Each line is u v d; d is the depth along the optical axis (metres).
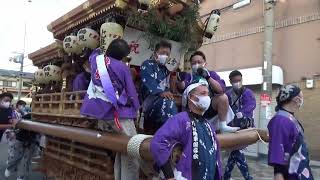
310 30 11.45
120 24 5.05
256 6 12.91
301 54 11.63
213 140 3.08
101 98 3.96
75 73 6.32
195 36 5.63
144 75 4.34
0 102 7.35
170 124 2.92
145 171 3.84
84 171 5.00
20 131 7.31
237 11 13.54
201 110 3.11
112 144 3.83
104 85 3.90
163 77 4.43
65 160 5.61
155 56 4.46
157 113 4.33
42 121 6.64
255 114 12.39
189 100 3.12
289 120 3.38
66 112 5.47
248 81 12.44
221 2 14.02
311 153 11.18
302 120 11.44
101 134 4.14
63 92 5.73
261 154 11.98
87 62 5.41
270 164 3.38
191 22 5.38
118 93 3.98
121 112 3.97
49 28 6.92
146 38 5.21
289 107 3.50
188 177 2.85
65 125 5.47
